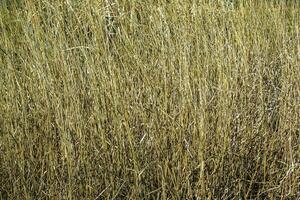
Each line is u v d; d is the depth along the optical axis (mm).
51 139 2623
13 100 2697
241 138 2711
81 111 2652
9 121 2648
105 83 2650
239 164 2650
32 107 2785
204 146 2570
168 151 2594
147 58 2996
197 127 2602
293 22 3396
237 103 2830
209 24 3072
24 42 3080
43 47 2828
